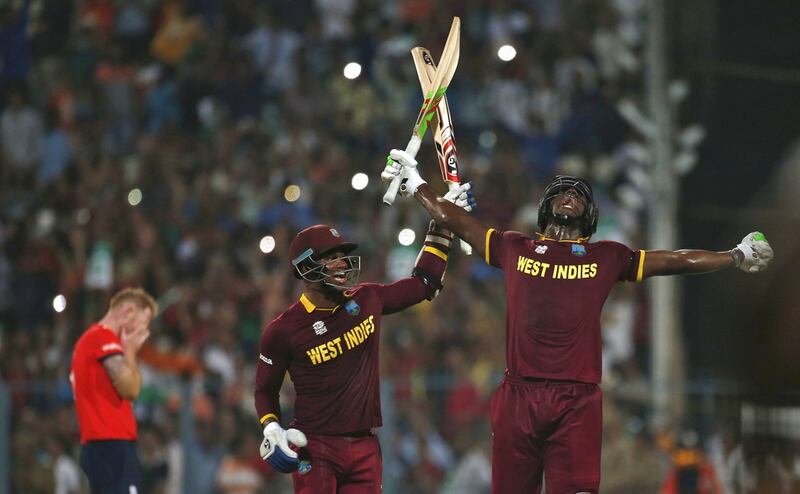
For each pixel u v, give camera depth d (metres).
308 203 52.75
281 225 50.97
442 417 38.75
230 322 46.53
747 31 54.31
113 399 25.19
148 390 37.97
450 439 38.72
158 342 44.41
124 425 25.25
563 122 58.00
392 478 37.47
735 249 16.97
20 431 38.00
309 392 19.56
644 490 38.78
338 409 19.50
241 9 58.78
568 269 17.17
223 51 57.94
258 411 19.64
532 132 57.53
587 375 16.97
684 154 48.81
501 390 17.52
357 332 19.50
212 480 37.69
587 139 57.78
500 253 17.84
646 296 49.81
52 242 50.31
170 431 37.78
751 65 54.22
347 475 19.73
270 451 18.81
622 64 59.81
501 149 55.94
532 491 17.48
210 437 38.00
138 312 25.89
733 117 53.84
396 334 46.16
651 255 17.12
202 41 58.25
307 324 19.30
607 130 58.16
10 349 45.81
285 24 58.97
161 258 49.59
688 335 48.19
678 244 49.56
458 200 19.06
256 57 57.84
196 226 51.19
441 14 59.97
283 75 57.59
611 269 17.12
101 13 58.34
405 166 18.98
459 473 38.25
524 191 54.47
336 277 19.12
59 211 52.41
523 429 17.11
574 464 16.81
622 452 38.84
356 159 55.41
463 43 59.06
